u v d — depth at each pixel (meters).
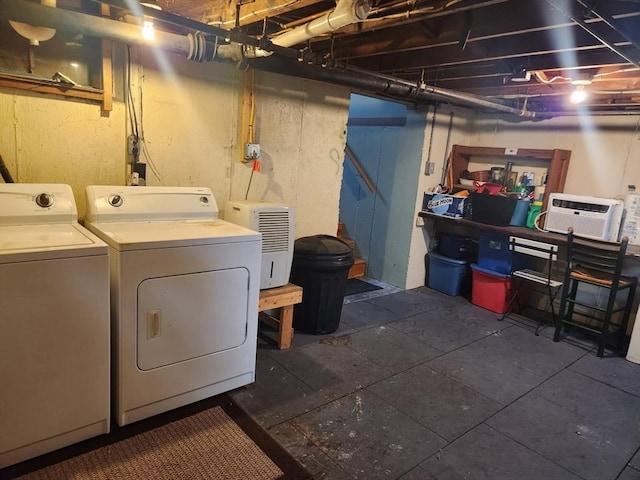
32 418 1.77
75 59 2.38
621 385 2.88
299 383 2.60
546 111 4.10
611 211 3.48
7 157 2.22
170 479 1.78
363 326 3.57
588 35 2.25
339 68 2.77
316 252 3.15
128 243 1.90
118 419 2.04
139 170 2.60
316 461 1.96
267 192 3.31
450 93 3.44
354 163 5.07
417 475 1.92
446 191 4.62
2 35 2.16
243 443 2.03
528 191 4.25
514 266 4.03
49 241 1.82
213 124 2.90
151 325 2.04
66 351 1.80
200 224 2.51
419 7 1.91
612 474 2.02
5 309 1.63
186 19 1.97
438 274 4.69
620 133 3.78
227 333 2.33
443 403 2.51
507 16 2.15
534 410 2.51
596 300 3.89
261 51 2.35
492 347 3.34
